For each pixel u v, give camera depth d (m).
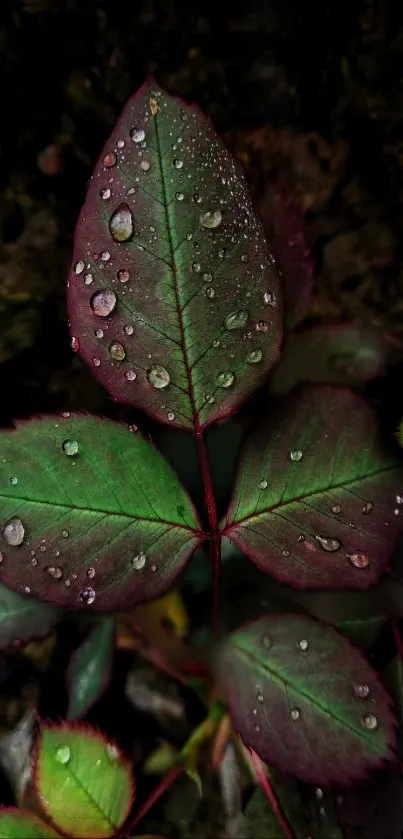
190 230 0.18
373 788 0.19
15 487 0.18
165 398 0.18
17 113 0.22
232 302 0.18
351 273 0.22
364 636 0.20
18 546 0.18
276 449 0.19
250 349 0.18
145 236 0.18
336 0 0.21
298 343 0.21
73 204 0.22
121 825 0.19
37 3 0.21
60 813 0.18
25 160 0.22
